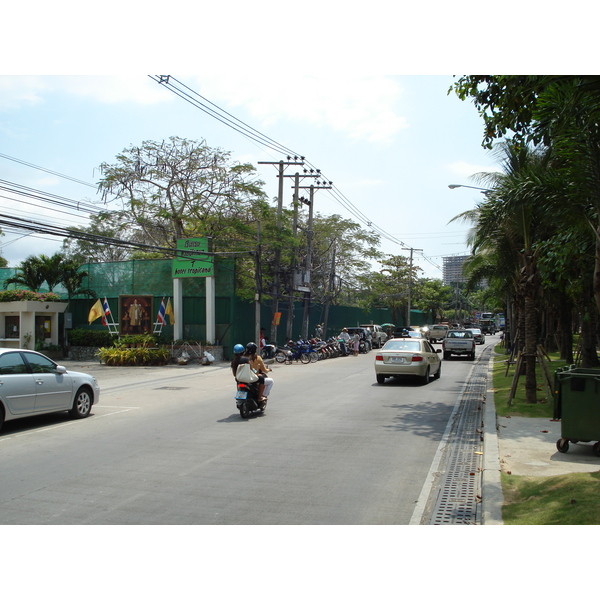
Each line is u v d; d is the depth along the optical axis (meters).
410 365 18.02
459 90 9.09
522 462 8.12
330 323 45.66
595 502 5.75
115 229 36.91
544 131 8.66
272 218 30.91
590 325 18.58
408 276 64.88
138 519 5.78
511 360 25.05
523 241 15.46
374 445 9.38
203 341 29.19
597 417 8.44
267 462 8.20
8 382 10.23
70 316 32.62
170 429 10.75
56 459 8.39
